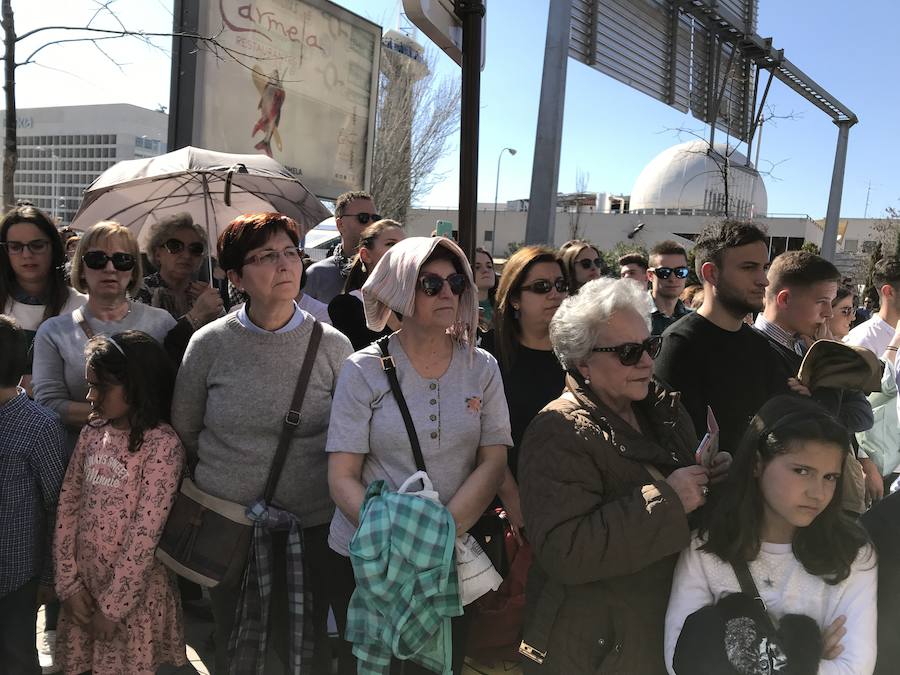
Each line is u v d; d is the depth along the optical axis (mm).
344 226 4605
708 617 1589
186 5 6523
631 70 5711
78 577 2521
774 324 3023
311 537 2406
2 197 5496
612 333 1830
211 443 2354
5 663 2498
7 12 5191
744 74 8320
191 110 6613
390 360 2059
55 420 2586
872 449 3520
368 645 1837
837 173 13430
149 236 4195
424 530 1795
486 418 2148
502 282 2883
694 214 58781
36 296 3521
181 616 2695
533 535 1758
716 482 1783
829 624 1655
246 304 2418
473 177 2668
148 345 2523
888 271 4301
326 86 8258
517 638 2305
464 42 2617
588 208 65375
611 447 1784
